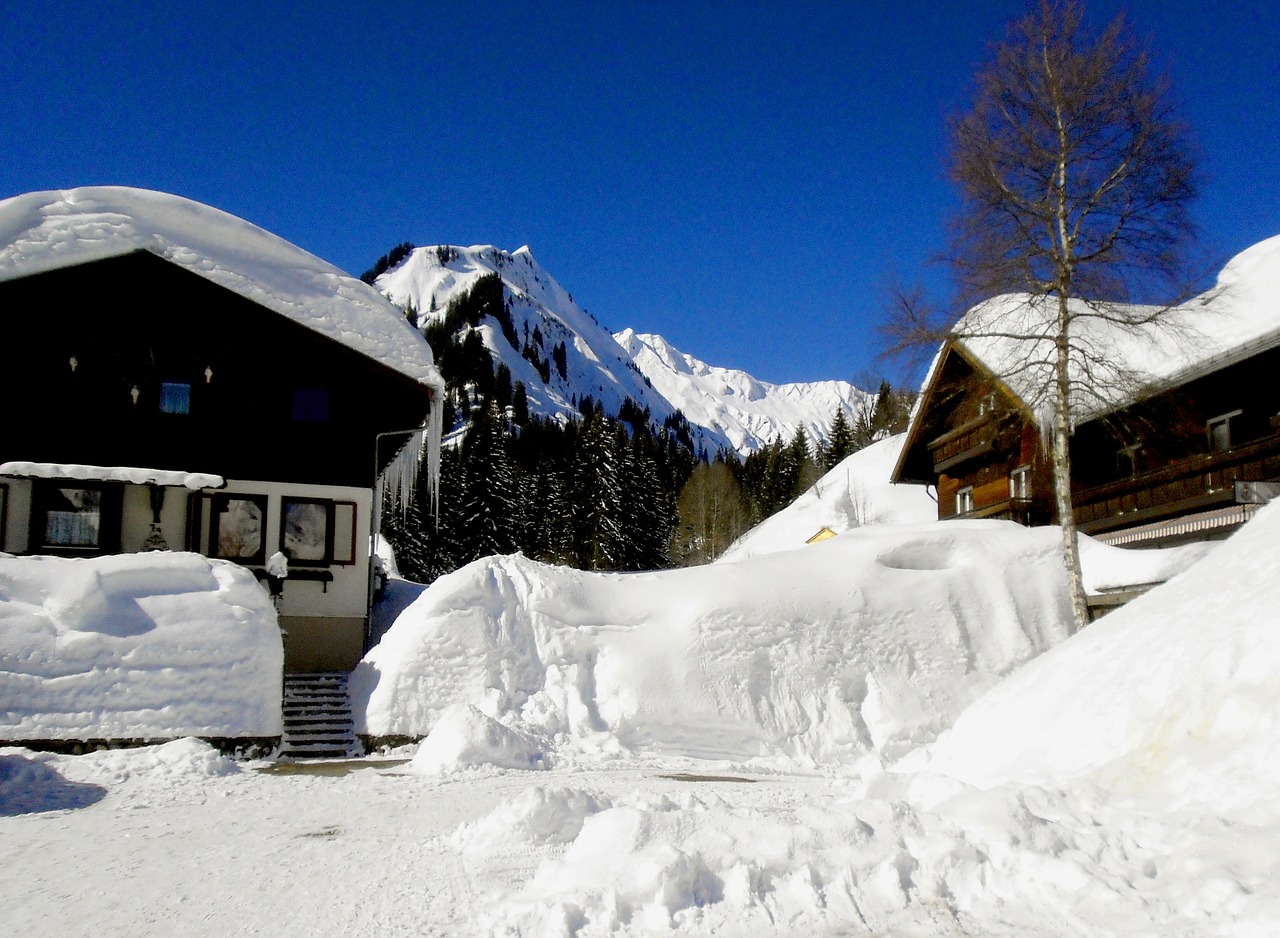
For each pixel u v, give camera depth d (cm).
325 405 2139
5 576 1487
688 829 666
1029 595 1977
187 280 2077
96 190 2105
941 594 1947
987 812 666
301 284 2192
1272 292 2200
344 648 2061
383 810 1038
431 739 1426
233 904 682
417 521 5569
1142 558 1934
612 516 6022
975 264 2012
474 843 817
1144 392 2017
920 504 4569
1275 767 676
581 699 1688
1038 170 2012
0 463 1927
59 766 1254
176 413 2048
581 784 1246
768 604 1858
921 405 3250
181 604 1562
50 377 1989
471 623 1734
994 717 1135
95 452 1988
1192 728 782
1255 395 2122
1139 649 976
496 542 5616
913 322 2028
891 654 1848
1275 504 1120
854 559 1981
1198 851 596
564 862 657
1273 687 751
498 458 5769
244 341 2105
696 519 6500
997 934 553
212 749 1341
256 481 2064
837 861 629
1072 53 1952
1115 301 2011
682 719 1689
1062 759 905
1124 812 695
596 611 1819
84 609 1481
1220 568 1047
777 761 1617
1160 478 2314
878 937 557
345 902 674
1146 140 1930
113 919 658
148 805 1093
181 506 2019
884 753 1709
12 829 966
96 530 1970
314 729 1650
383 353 2152
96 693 1424
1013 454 2958
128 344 2039
